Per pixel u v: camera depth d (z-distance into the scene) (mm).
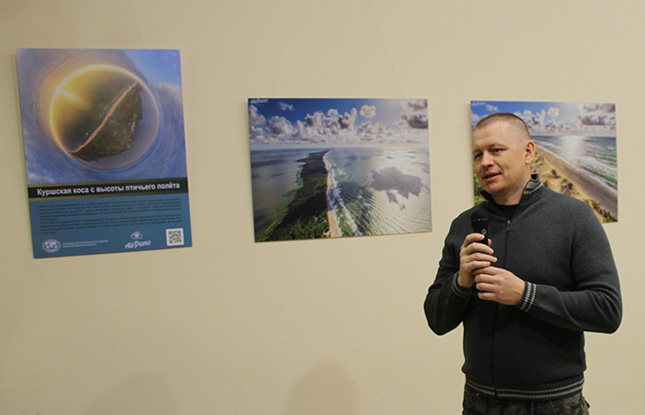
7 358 1697
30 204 1711
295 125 1913
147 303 1804
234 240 1872
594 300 1035
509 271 1168
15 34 1714
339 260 1961
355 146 1969
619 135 2262
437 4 2062
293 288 1919
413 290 2037
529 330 1125
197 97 1847
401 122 2010
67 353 1742
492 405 1178
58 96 1728
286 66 1918
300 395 1923
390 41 2014
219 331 1858
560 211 1150
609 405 2229
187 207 1832
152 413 1800
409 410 2027
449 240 1366
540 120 2150
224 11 1868
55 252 1732
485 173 1202
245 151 1884
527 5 2166
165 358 1814
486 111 2094
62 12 1745
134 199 1789
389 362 2010
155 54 1800
